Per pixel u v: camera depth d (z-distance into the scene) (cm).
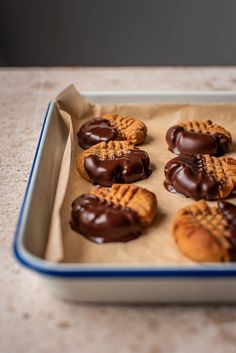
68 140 35
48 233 28
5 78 51
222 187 31
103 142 36
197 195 31
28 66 71
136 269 22
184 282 22
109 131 37
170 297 24
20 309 24
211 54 71
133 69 52
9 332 23
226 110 40
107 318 24
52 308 24
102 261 27
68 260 27
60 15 68
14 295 25
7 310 24
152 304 24
